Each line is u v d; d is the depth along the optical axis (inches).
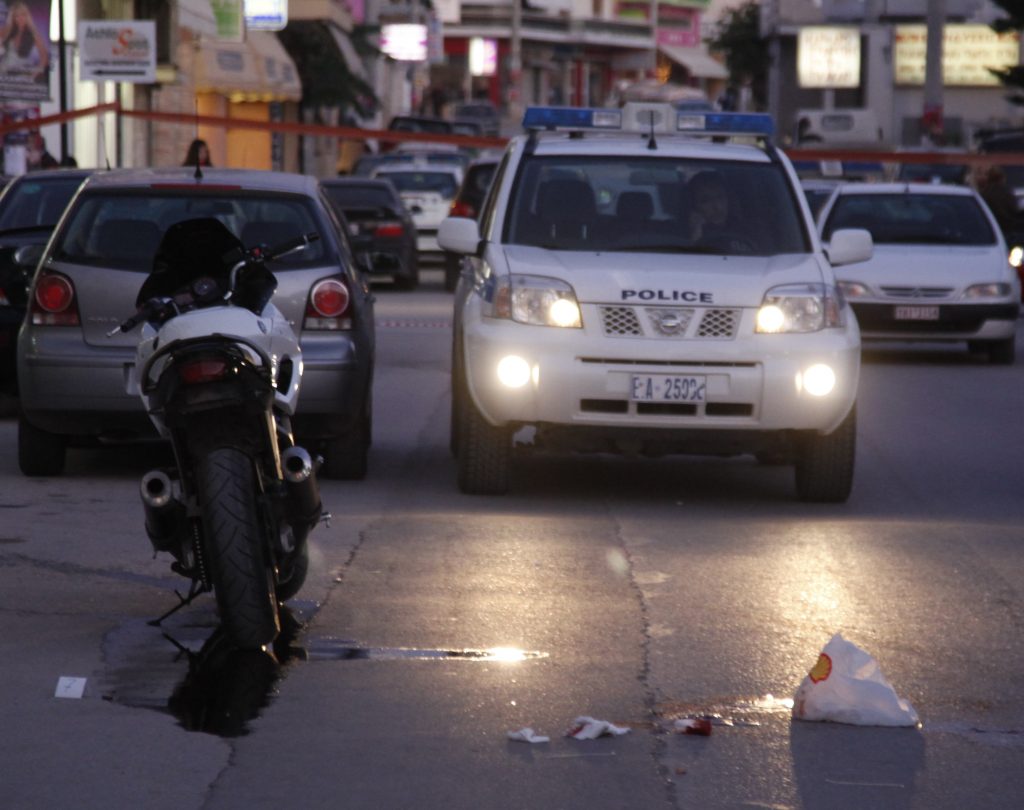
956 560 925.8
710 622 781.3
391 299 2952.8
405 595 822.5
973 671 711.1
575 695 667.4
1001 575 889.5
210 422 695.7
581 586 848.3
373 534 968.3
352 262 1189.1
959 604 824.3
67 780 570.3
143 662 704.4
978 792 570.9
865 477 1238.9
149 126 4121.6
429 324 2491.4
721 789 568.7
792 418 1056.8
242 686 673.0
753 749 608.4
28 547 921.5
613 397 1050.7
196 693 664.4
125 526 986.7
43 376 1095.0
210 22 4542.3
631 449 1069.8
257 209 1143.6
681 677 693.3
